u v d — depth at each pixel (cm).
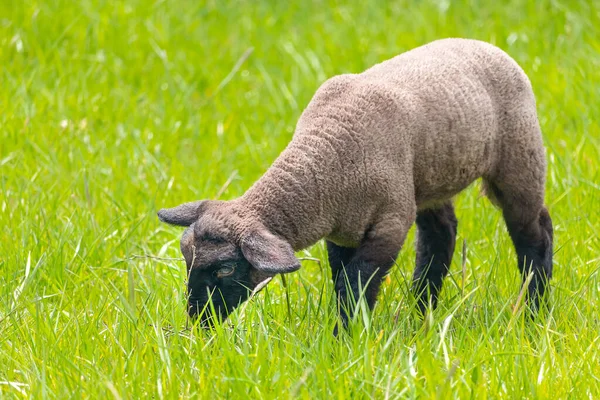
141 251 2442
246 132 3120
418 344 1812
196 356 1823
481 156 2108
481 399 1648
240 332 1920
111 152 2964
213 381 1720
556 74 3312
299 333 1972
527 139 2144
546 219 2259
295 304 2134
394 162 1964
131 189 2734
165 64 3462
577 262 2333
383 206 1962
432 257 2272
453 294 2266
